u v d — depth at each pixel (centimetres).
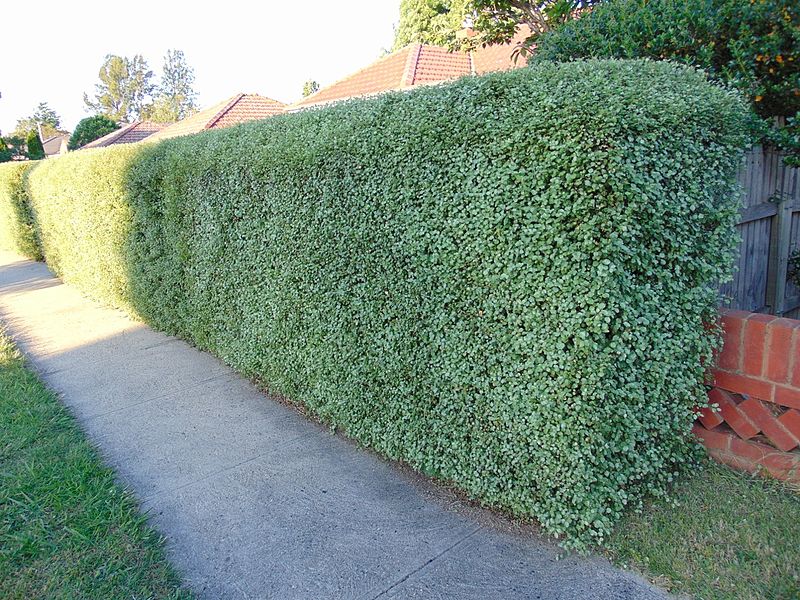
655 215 261
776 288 501
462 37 866
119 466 405
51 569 288
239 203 496
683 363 304
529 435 289
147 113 7912
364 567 292
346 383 407
